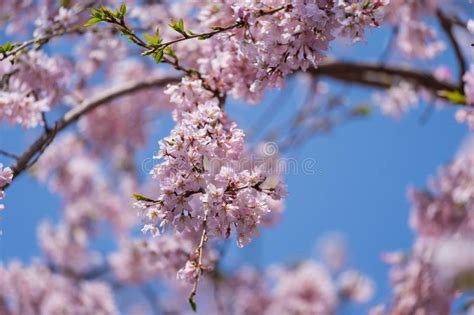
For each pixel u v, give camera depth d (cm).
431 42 632
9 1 536
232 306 864
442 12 598
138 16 527
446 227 629
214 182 301
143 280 764
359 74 690
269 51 309
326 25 303
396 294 577
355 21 298
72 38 530
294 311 827
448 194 634
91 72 586
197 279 302
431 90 649
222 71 354
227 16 363
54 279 754
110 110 830
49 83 428
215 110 305
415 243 615
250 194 294
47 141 402
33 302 712
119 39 492
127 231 870
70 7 461
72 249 816
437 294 552
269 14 307
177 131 297
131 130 837
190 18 470
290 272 862
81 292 730
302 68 310
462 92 605
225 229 294
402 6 588
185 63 401
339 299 841
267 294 861
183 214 297
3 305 702
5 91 421
